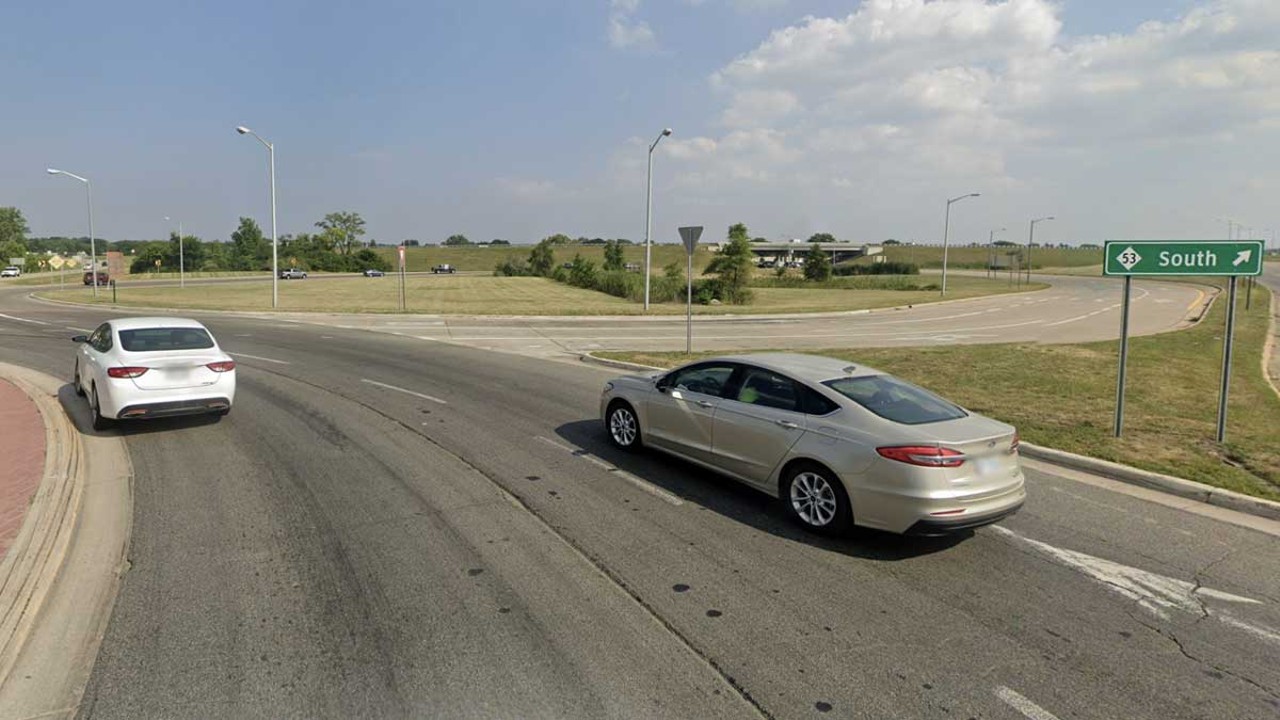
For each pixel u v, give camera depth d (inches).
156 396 343.3
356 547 213.6
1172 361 644.7
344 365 589.3
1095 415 403.5
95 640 161.2
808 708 140.5
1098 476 302.5
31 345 708.7
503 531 227.8
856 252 6363.2
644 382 311.3
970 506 210.1
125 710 136.6
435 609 176.6
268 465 297.0
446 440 342.0
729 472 263.7
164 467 293.3
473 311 1269.7
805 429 235.5
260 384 488.7
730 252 2050.9
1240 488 271.9
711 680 149.2
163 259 4220.0
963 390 486.9
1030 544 226.7
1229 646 167.3
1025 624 175.9
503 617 173.3
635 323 1162.0
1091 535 234.8
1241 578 203.8
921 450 207.8
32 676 147.6
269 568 198.5
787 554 214.8
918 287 2689.5
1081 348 722.8
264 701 139.6
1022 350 698.2
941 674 153.4
